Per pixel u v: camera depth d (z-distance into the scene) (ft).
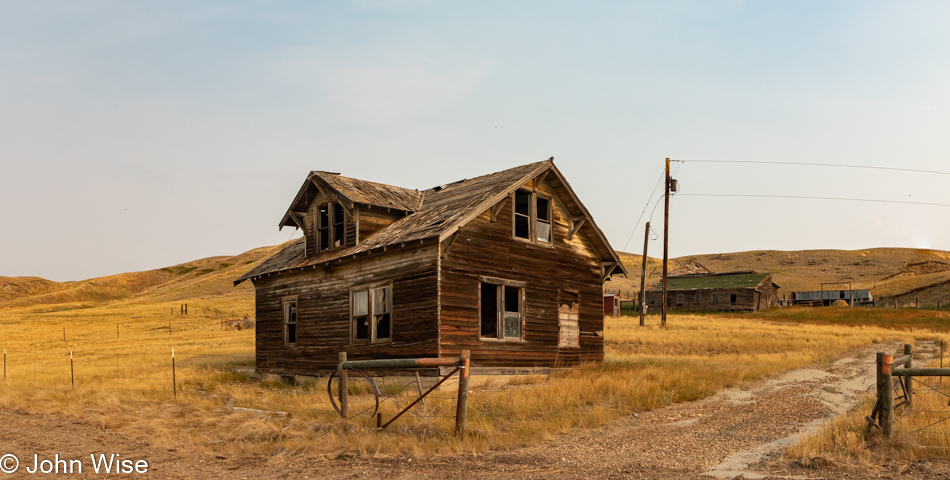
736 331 142.51
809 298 286.25
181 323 225.56
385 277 70.85
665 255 159.63
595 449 35.35
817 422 43.93
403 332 67.97
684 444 36.70
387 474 30.30
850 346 116.98
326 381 69.56
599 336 84.58
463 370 37.50
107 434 41.70
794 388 62.23
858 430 34.91
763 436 39.06
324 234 84.02
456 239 67.26
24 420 47.88
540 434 38.47
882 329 161.07
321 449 35.32
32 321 240.94
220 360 106.01
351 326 74.54
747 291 251.60
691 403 52.95
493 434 37.27
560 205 81.30
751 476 28.84
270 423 40.45
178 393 59.41
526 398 49.14
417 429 38.24
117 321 236.22
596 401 51.06
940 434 33.06
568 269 81.05
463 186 84.84
